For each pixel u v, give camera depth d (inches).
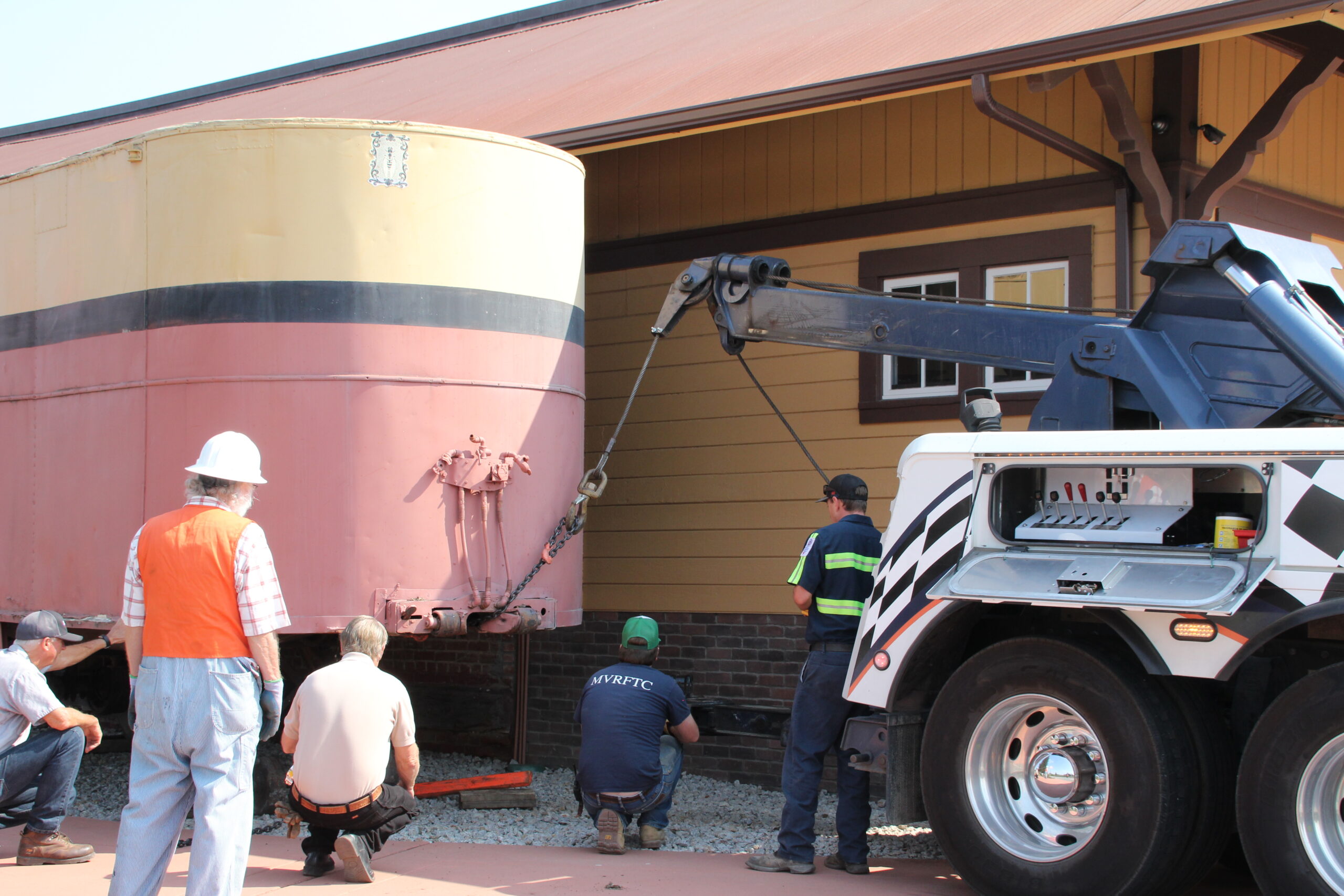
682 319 374.9
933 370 339.3
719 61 362.0
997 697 204.1
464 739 402.6
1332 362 196.4
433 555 270.2
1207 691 196.4
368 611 264.4
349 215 269.1
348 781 220.4
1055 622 208.8
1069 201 318.7
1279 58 338.6
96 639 304.7
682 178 386.0
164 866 179.0
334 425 266.2
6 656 238.4
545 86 401.7
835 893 214.7
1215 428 213.5
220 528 180.7
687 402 376.8
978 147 334.6
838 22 372.2
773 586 356.5
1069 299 316.5
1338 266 237.1
